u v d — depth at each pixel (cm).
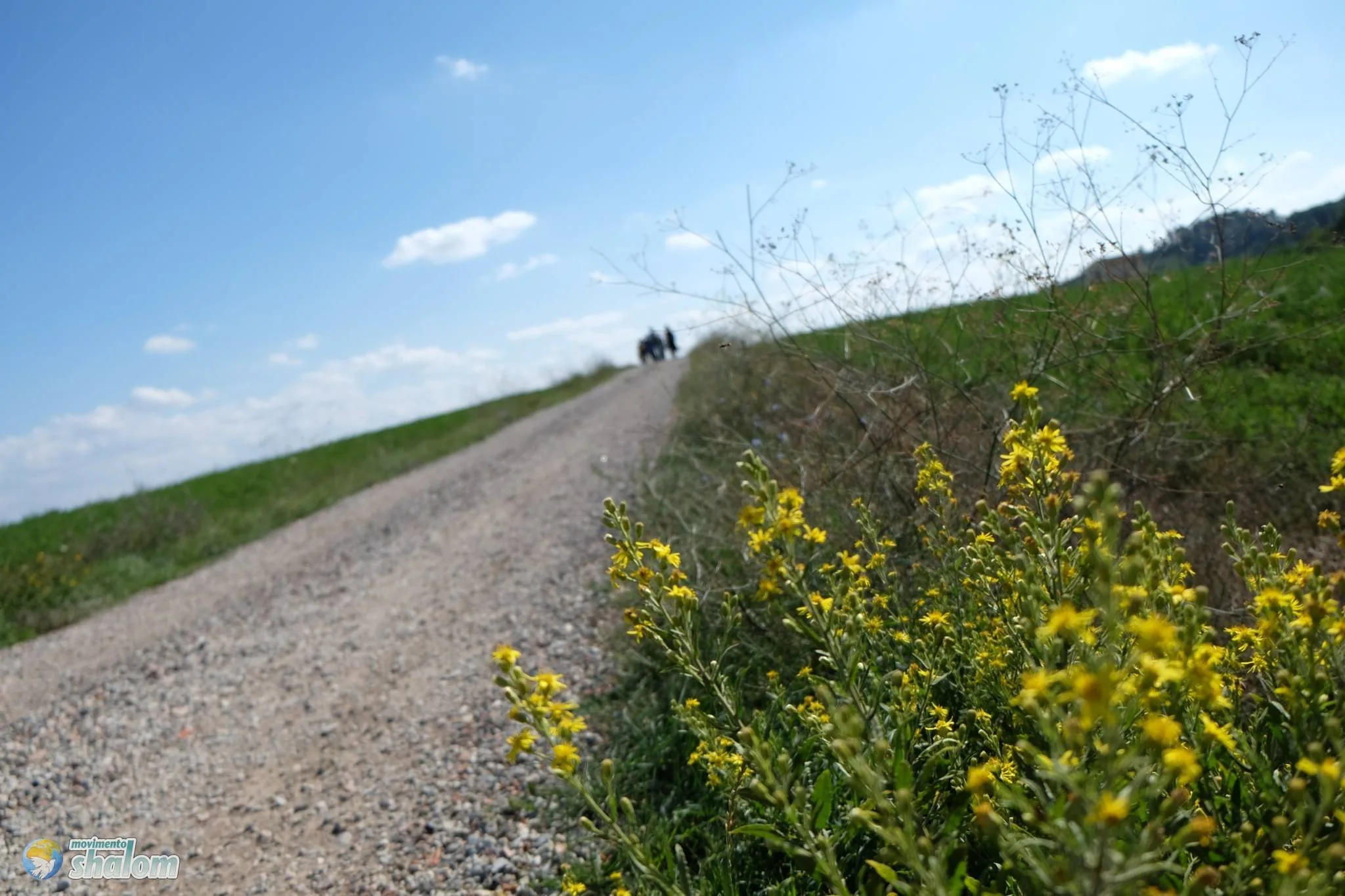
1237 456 456
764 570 226
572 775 194
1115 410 493
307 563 1096
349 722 558
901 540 410
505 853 369
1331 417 496
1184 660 151
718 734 271
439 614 733
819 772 270
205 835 462
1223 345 479
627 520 251
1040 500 215
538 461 1464
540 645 578
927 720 247
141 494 1636
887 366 500
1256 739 195
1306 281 692
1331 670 177
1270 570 197
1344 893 145
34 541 1540
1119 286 474
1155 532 205
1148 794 139
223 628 853
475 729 491
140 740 607
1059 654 186
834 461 474
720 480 599
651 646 460
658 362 3084
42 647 949
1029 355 486
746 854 285
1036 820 153
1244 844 158
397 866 386
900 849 159
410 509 1338
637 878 285
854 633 217
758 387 799
